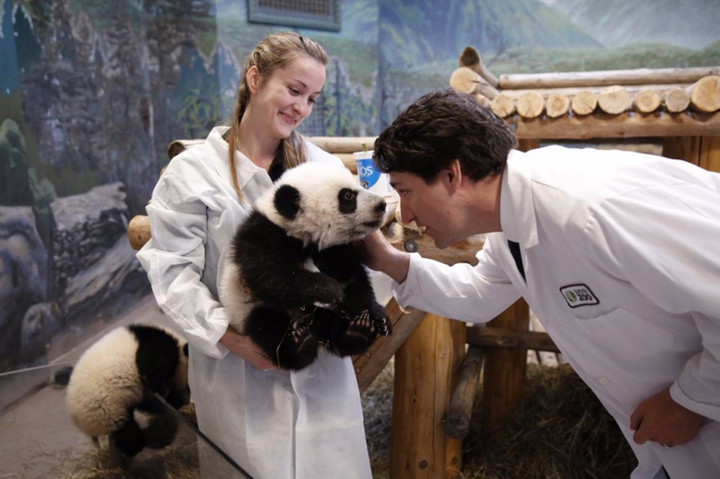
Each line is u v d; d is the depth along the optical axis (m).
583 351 2.11
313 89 2.38
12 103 5.09
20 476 3.12
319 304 2.29
